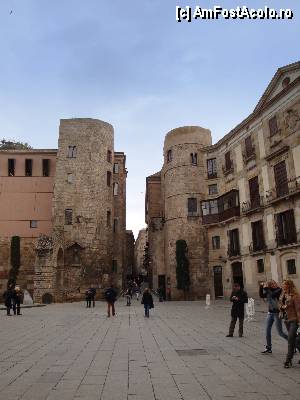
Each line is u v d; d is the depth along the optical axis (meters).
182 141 46.56
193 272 43.00
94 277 43.22
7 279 45.31
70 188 44.84
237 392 6.00
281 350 9.77
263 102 31.08
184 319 19.23
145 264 78.00
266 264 30.05
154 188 60.84
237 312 12.53
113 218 53.56
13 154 48.59
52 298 37.06
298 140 27.00
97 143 46.84
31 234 46.47
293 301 7.88
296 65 27.70
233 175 35.94
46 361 8.62
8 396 5.87
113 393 6.01
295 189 26.75
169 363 8.29
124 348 10.38
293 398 5.65
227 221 35.75
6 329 15.14
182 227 44.28
